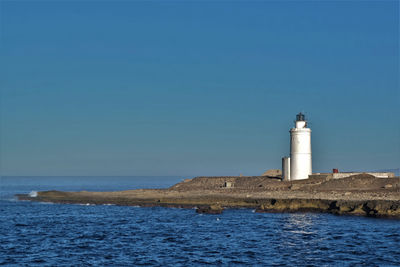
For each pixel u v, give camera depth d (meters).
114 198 142.88
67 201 144.62
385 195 102.31
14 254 67.94
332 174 128.00
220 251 68.06
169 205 123.25
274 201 111.44
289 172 135.25
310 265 60.34
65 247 72.44
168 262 62.59
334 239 74.50
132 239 78.12
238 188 136.62
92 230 88.12
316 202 106.12
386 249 67.75
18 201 152.12
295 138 132.75
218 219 97.81
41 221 101.94
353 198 103.50
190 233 82.19
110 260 64.00
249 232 81.81
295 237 76.56
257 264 61.00
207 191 137.00
